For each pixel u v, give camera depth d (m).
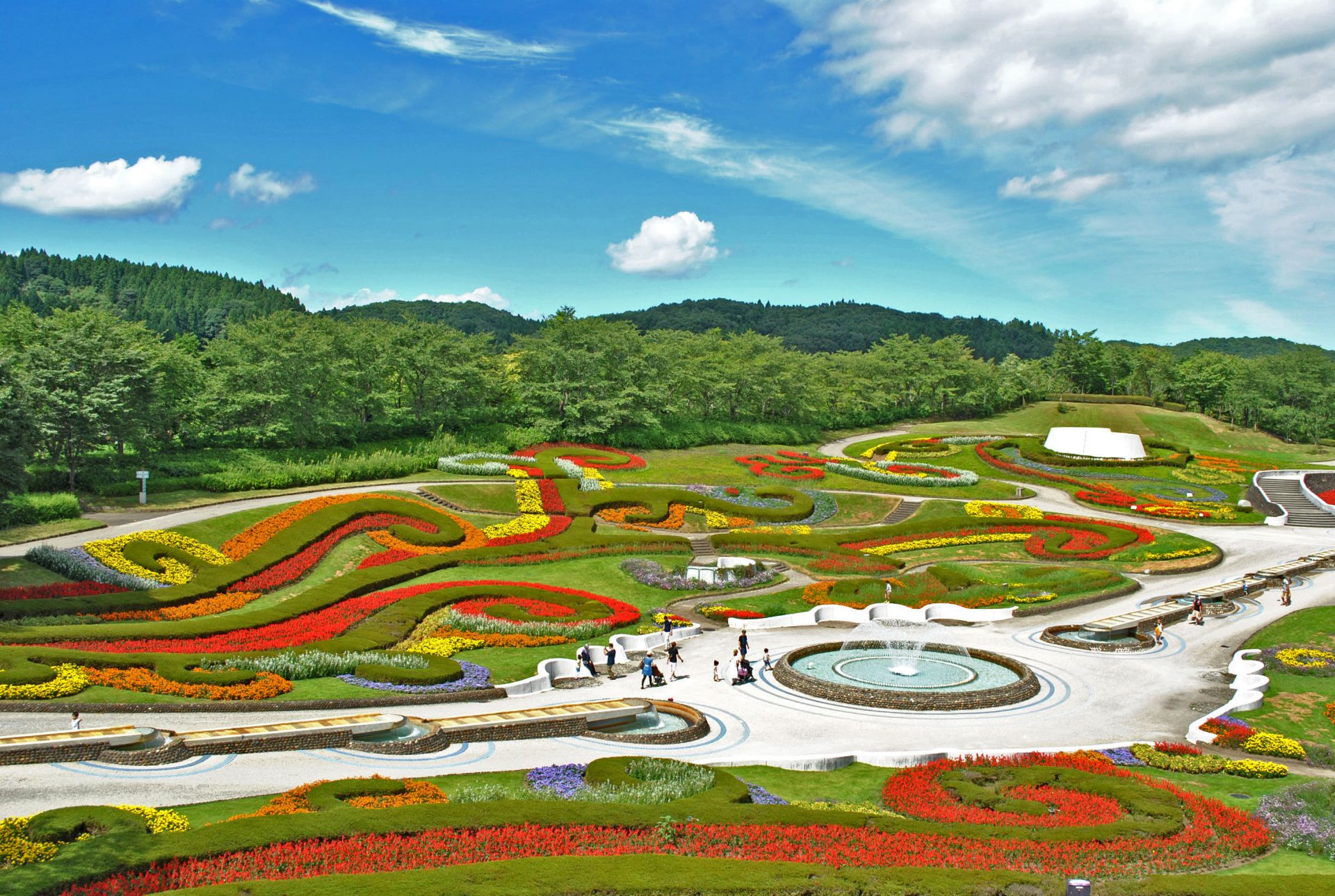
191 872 19.98
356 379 93.44
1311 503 89.06
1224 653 48.59
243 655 39.50
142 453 75.62
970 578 63.62
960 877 20.59
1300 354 176.50
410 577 56.34
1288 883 20.56
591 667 43.50
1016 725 37.06
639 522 74.94
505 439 97.75
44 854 20.38
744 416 135.38
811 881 20.06
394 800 25.08
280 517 61.97
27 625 41.16
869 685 41.53
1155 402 166.00
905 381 163.25
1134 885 20.42
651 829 23.38
